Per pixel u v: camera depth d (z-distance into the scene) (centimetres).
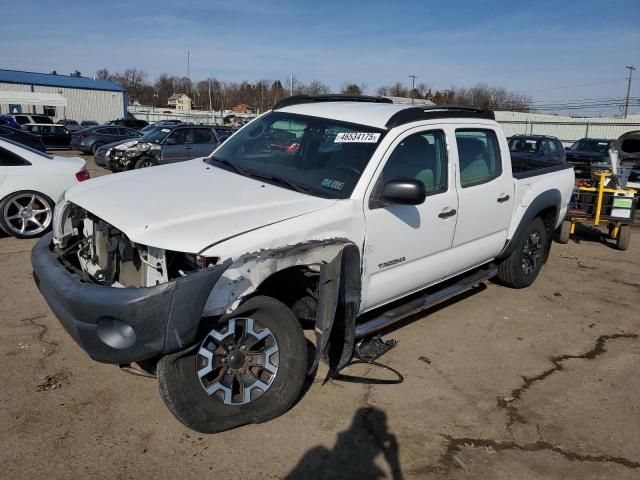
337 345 353
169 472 269
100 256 327
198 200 318
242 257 272
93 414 310
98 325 260
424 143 394
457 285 466
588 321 510
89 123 4038
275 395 306
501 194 475
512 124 3806
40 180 668
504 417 341
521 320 500
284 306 303
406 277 390
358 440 306
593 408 359
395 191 329
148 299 250
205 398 281
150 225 281
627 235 796
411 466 289
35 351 375
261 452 289
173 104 9631
